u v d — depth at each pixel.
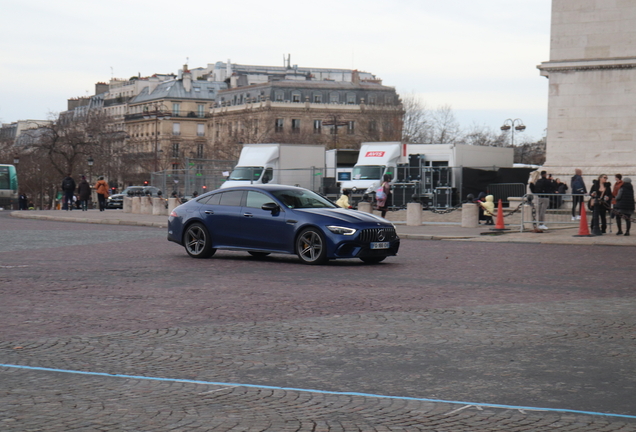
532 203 27.33
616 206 24.98
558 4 36.91
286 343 8.23
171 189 46.75
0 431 5.21
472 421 5.52
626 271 15.37
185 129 143.50
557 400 6.10
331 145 107.12
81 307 10.52
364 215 16.64
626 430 5.34
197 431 5.25
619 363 7.38
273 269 15.39
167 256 17.98
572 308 10.66
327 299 11.36
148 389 6.34
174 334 8.69
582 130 36.56
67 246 20.64
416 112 98.44
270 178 44.78
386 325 9.30
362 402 6.00
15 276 13.88
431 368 7.16
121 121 157.62
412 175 44.94
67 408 5.77
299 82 126.12
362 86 128.25
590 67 36.31
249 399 6.05
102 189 45.88
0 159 103.44
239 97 133.12
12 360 7.36
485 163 47.78
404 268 15.75
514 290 12.48
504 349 8.01
